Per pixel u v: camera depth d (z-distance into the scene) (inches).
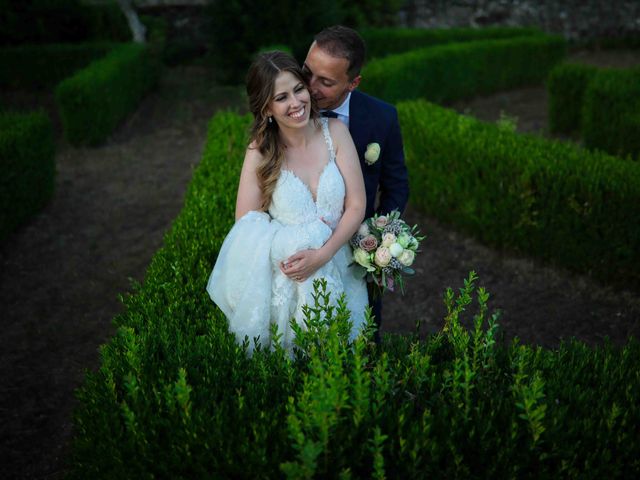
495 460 76.1
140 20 510.6
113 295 206.5
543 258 212.8
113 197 289.4
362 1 521.3
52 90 460.8
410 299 199.8
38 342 181.2
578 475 74.4
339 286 104.1
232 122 244.7
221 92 448.8
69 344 180.2
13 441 141.6
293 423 70.0
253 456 74.0
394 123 116.8
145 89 445.1
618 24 597.3
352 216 101.1
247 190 101.4
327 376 75.0
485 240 229.5
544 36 492.4
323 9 427.5
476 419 79.4
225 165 192.2
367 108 113.0
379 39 496.1
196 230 141.9
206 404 82.4
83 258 232.2
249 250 97.7
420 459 73.0
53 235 251.1
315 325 91.6
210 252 131.9
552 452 76.2
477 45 441.4
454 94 438.0
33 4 465.1
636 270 187.9
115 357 95.0
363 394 74.9
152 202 283.3
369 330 91.6
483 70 451.5
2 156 232.8
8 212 239.9
